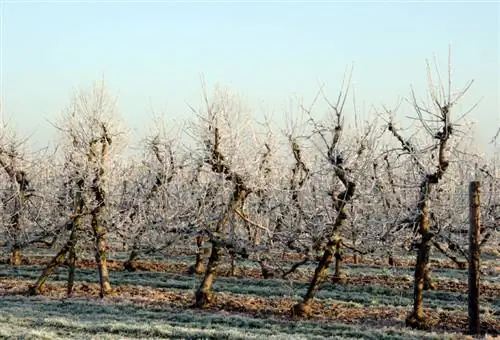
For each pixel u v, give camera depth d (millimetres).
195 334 16953
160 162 30172
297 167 26438
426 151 19516
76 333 17000
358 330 17797
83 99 25984
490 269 31484
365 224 24359
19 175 30969
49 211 30688
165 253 37000
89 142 25281
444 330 18016
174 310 20781
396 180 24719
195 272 29953
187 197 27812
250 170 22938
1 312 19891
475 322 17297
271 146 26938
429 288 25312
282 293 24406
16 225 31359
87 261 33406
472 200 17250
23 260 33875
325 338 16656
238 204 22578
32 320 18609
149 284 26797
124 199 29203
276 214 26406
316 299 22984
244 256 22141
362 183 23438
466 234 25000
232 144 23391
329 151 20688
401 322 19172
